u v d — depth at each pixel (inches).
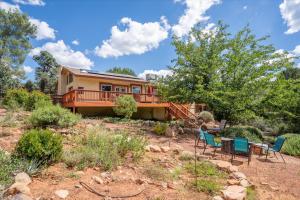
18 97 573.0
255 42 475.8
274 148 282.7
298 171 226.8
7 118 317.4
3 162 145.9
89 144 211.0
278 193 164.6
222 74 477.7
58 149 171.2
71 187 133.6
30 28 1206.3
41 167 154.3
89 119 502.0
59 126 312.3
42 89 1343.5
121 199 125.1
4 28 1145.4
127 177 158.4
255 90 426.3
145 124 502.3
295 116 473.4
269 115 476.4
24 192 114.0
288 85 441.1
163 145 303.9
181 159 228.7
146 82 863.1
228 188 153.1
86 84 738.8
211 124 611.2
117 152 204.1
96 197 124.2
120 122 504.1
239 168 227.3
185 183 160.2
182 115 715.4
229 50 479.2
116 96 646.5
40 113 309.3
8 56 1136.2
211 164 211.3
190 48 486.9
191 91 475.5
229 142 263.1
